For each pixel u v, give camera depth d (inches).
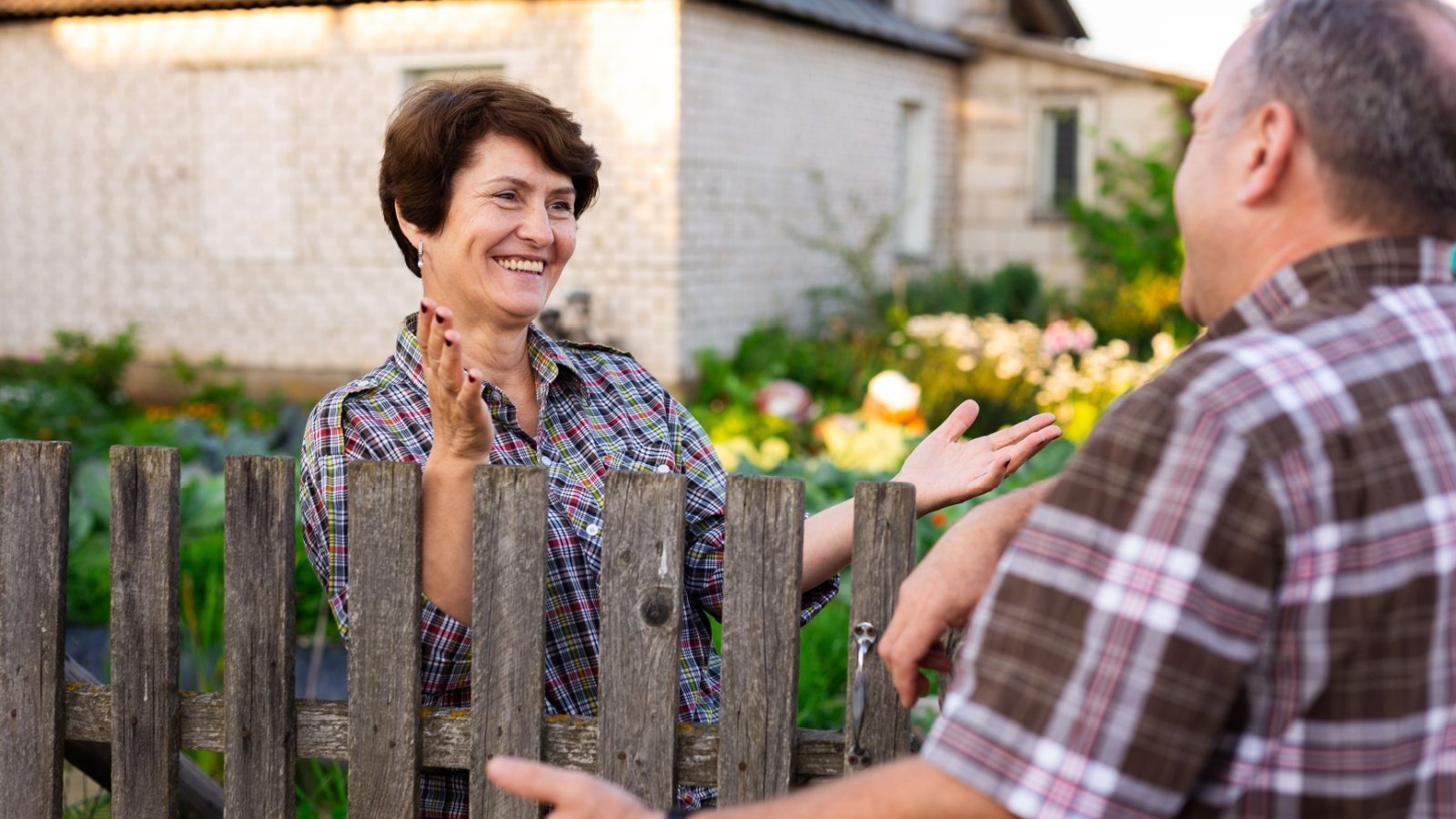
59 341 401.4
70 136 424.5
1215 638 39.0
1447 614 40.6
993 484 71.1
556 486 77.1
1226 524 39.2
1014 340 367.2
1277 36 44.6
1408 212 43.7
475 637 68.2
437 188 78.0
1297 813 40.9
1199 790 41.3
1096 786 39.2
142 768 73.1
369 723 69.9
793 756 66.1
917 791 41.4
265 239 410.6
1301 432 39.9
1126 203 523.8
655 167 373.4
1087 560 40.4
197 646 158.7
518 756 68.2
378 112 394.0
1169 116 520.1
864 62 483.2
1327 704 40.4
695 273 386.3
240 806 71.8
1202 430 40.0
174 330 423.5
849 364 405.4
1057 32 686.5
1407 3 43.9
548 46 378.3
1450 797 42.1
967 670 42.2
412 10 387.2
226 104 408.2
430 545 69.0
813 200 457.7
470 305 79.3
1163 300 473.7
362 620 69.5
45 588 73.9
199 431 330.6
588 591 75.0
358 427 74.1
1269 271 45.4
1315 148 43.7
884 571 64.4
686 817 45.1
